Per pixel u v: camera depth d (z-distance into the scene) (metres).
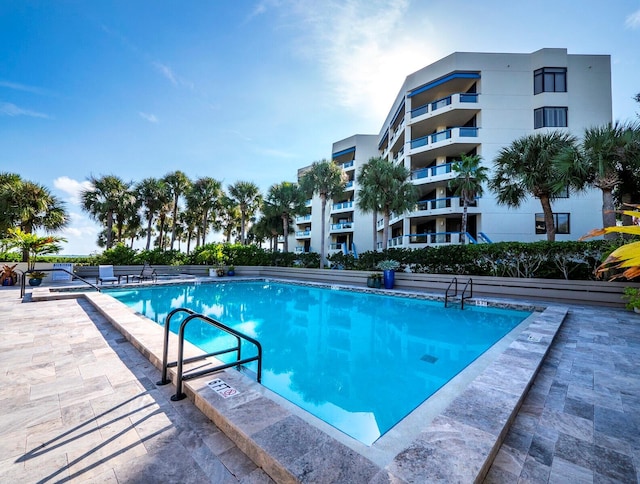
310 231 31.47
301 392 3.53
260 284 14.08
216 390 2.50
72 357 3.53
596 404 2.61
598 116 15.78
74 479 1.63
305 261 17.06
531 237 15.66
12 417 2.25
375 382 3.82
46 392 2.66
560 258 8.74
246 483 1.62
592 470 1.79
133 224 21.86
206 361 3.20
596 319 6.12
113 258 15.40
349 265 14.52
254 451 1.79
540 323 5.31
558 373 3.29
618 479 1.72
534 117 16.30
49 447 1.90
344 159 30.06
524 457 1.90
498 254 9.72
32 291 8.58
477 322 7.05
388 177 14.62
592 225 15.21
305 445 1.78
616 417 2.40
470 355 4.85
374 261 13.30
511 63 16.66
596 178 9.16
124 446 1.92
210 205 22.84
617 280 7.91
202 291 11.72
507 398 2.46
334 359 4.64
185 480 1.64
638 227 0.84
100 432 2.07
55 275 12.25
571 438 2.12
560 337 4.73
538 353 3.64
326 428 2.07
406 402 3.30
